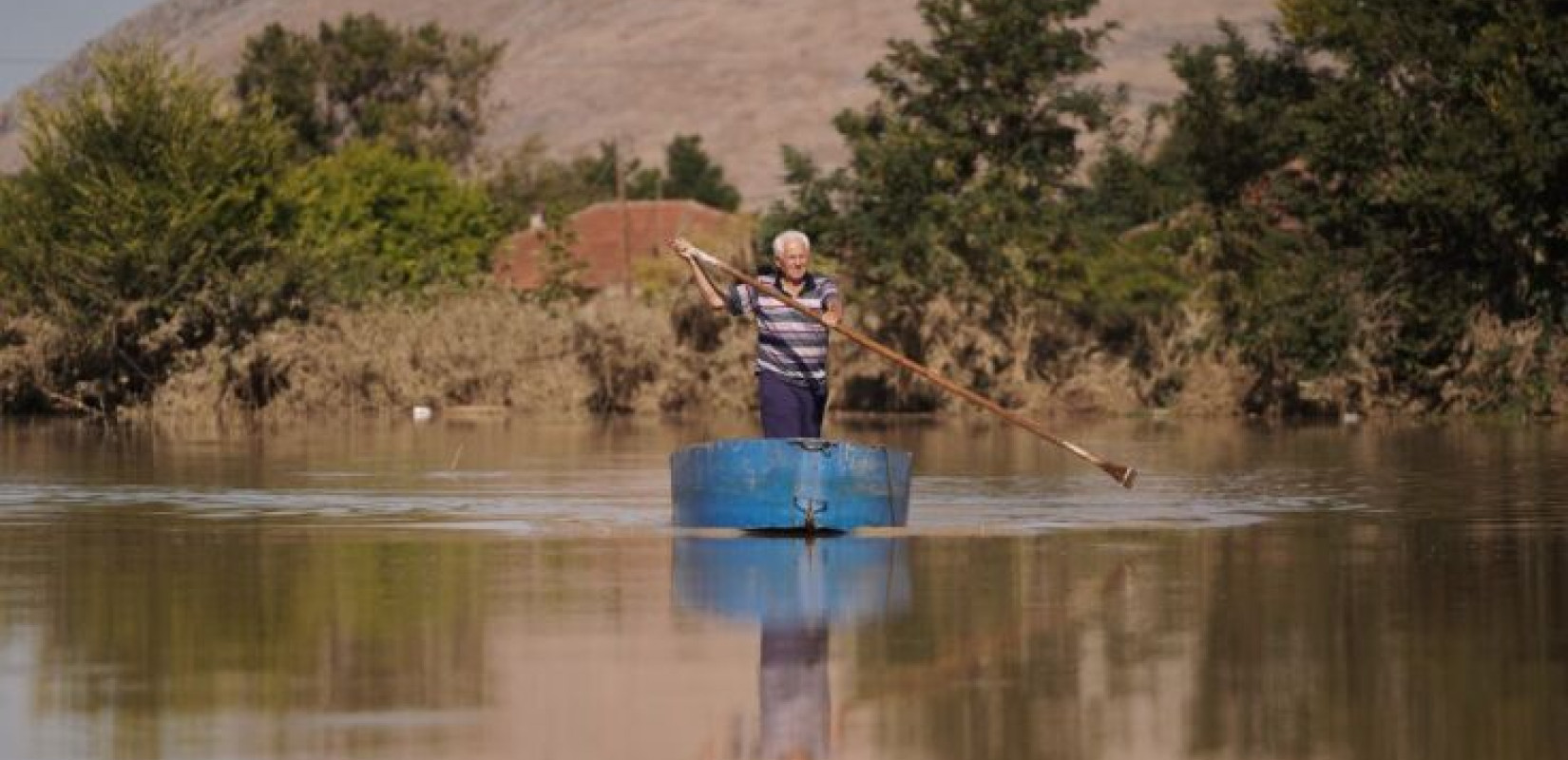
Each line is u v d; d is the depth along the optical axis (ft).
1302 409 307.17
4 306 331.57
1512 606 83.51
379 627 78.84
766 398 119.24
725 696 65.10
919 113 357.41
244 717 61.87
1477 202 278.67
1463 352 287.28
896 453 116.47
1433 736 59.11
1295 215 315.17
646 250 583.58
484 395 335.06
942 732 60.03
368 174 526.98
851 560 100.63
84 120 334.03
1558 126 277.44
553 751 57.57
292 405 331.36
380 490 148.46
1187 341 315.58
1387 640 75.10
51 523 122.01
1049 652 73.05
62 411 336.08
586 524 120.16
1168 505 132.98
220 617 81.66
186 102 335.88
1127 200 352.49
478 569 97.09
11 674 68.59
